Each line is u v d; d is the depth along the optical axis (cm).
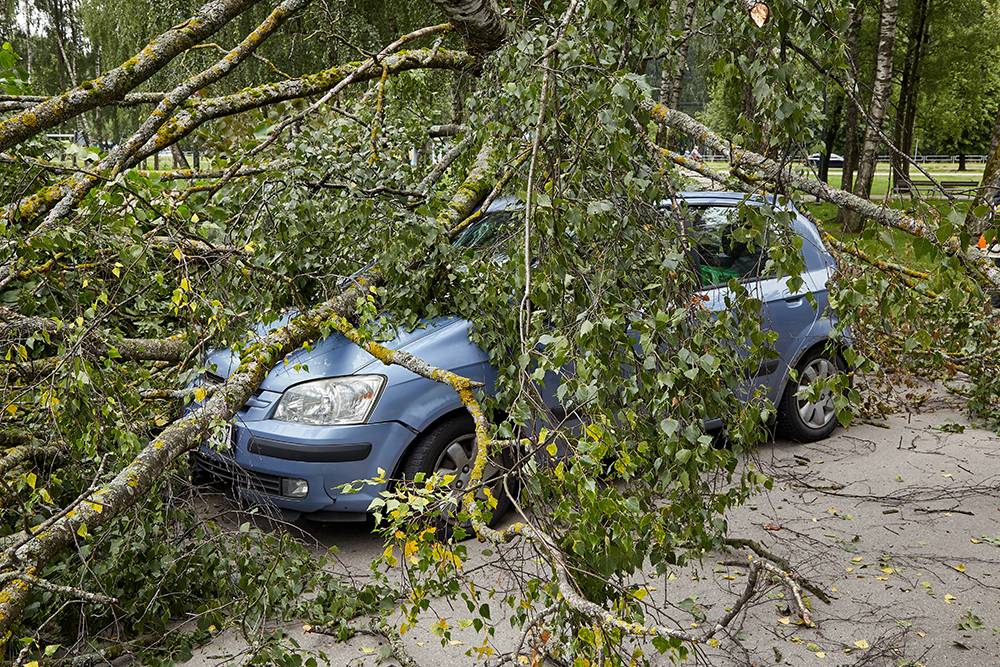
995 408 666
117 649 332
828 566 423
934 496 515
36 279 426
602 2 361
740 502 341
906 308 326
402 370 437
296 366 405
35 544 275
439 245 430
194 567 363
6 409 361
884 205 314
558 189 340
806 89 302
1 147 299
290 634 365
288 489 434
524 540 286
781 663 337
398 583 383
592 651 263
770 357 339
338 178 459
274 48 1633
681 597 394
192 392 374
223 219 401
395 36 1744
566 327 322
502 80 402
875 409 686
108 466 381
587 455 266
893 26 1664
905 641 353
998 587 402
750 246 317
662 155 380
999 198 661
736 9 321
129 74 314
